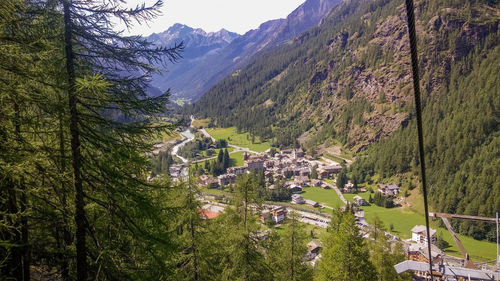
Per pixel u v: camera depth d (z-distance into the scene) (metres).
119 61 11.35
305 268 29.73
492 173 116.31
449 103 175.25
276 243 29.98
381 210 128.50
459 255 87.88
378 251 31.83
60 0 9.75
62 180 11.09
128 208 12.87
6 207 11.85
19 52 9.58
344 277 25.14
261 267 24.27
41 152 10.73
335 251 25.94
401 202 134.62
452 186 122.06
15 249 12.51
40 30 9.70
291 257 28.06
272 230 30.80
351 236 25.41
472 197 111.81
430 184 135.75
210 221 25.02
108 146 11.21
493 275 21.17
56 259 14.41
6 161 9.54
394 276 31.23
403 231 107.56
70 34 10.34
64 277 14.33
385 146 179.62
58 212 12.68
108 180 11.55
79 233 11.54
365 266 25.02
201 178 162.50
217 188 152.38
